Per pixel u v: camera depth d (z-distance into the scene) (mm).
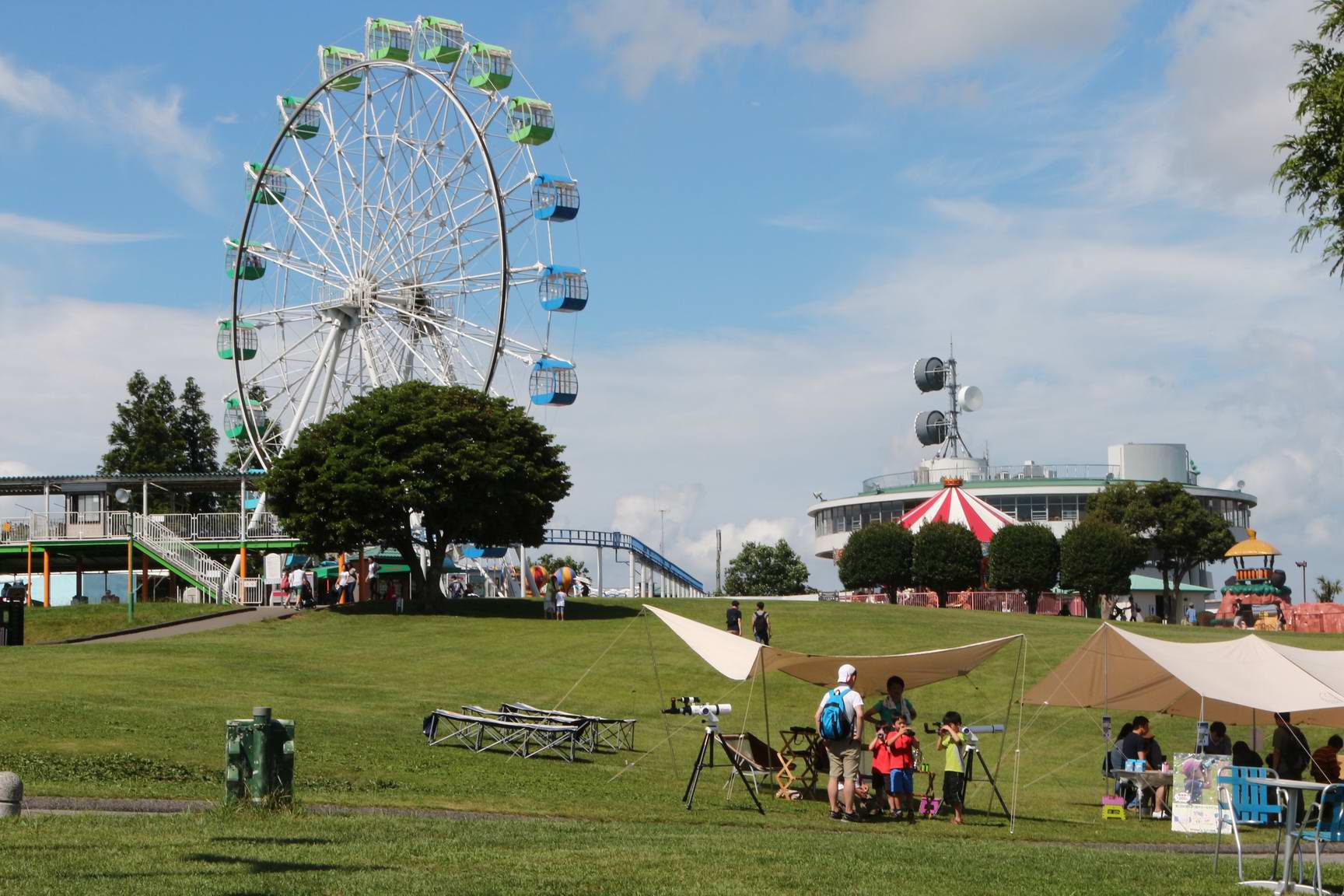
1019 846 18812
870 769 25281
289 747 17797
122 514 70750
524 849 15477
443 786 23172
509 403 65312
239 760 17562
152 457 108312
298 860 13852
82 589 83312
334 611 61062
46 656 41094
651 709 38594
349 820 17188
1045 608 87062
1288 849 14758
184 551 70812
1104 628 26172
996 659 47531
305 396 78938
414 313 76000
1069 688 30062
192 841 14945
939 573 84188
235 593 71938
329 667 42688
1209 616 81000
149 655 42375
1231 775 15961
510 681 42000
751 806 23688
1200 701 30297
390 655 46625
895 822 22625
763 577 133625
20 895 11750
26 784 20188
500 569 96188
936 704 41375
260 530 74438
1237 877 15594
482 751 28844
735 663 26234
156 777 21797
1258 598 81438
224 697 33781
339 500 60812
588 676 43219
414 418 62281
